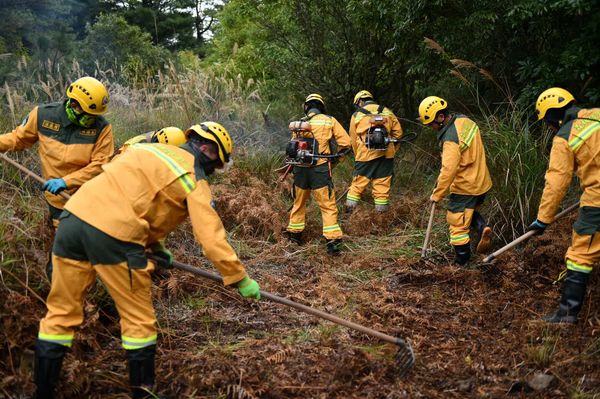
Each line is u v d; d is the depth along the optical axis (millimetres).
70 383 3279
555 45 6762
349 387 3539
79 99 4102
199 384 3432
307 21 9039
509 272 5242
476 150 5398
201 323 4383
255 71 12469
